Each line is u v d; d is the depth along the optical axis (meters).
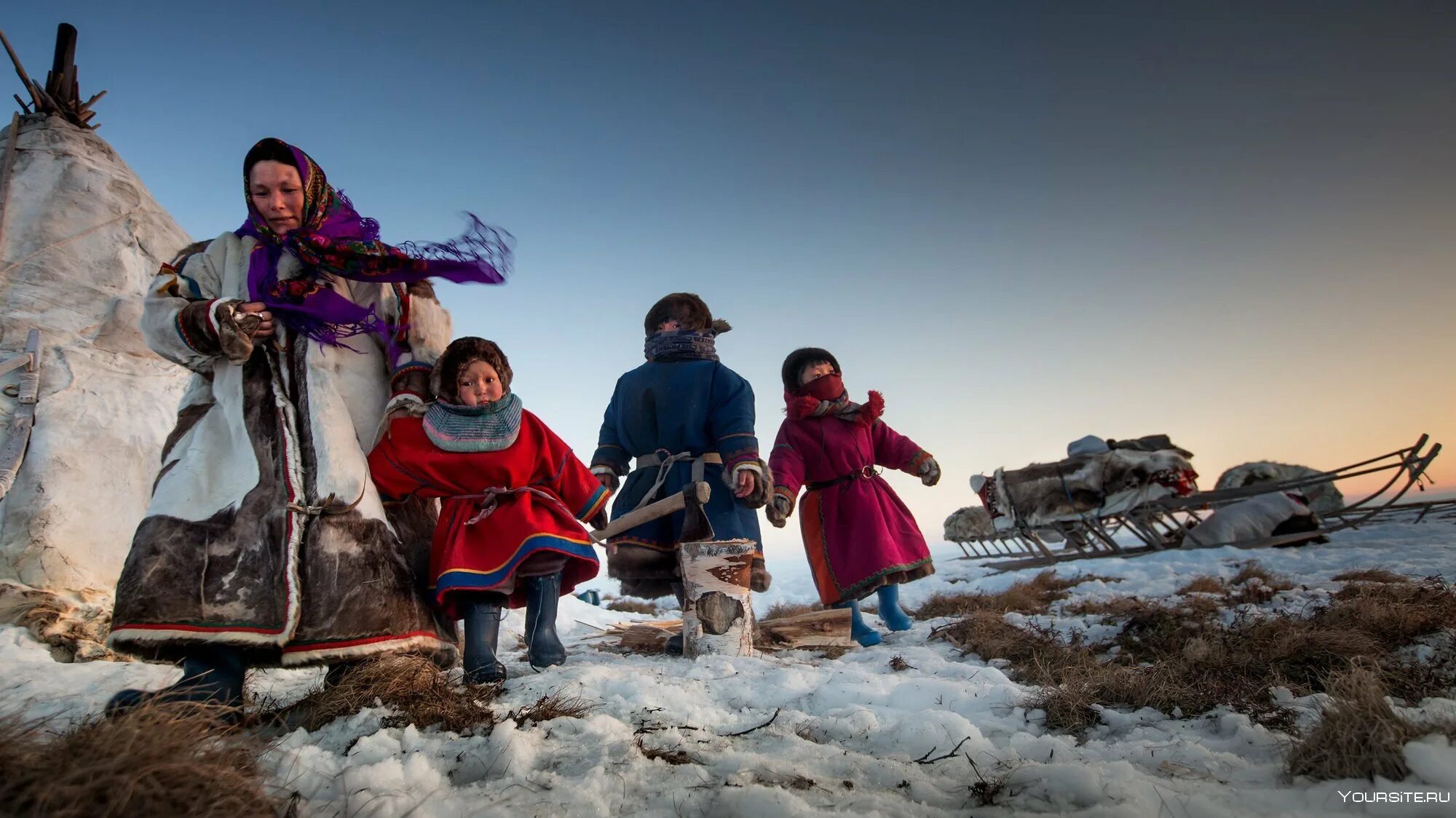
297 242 2.98
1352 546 8.06
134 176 6.68
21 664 3.54
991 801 1.94
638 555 4.63
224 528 2.59
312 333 2.91
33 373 5.30
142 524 2.57
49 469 5.05
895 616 5.13
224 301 2.73
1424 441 8.93
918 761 2.26
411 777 2.04
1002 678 3.30
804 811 1.79
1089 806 1.87
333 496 2.72
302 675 3.54
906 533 5.26
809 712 2.93
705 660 3.78
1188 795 1.88
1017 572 9.37
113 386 5.61
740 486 4.50
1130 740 2.52
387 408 3.17
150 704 1.89
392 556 2.84
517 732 2.30
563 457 3.59
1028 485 9.68
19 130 6.33
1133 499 9.32
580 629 6.02
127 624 2.39
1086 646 3.95
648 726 2.50
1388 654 3.11
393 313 3.26
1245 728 2.42
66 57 6.62
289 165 3.04
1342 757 1.95
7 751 1.61
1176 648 3.57
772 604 8.55
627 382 5.09
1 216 5.90
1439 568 5.66
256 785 1.78
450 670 3.30
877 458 5.79
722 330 5.32
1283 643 3.13
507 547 3.20
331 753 2.23
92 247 6.07
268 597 2.55
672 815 1.83
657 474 4.79
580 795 1.92
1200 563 7.73
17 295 5.68
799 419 5.44
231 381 2.84
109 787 1.58
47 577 4.82
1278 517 8.84
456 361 3.32
